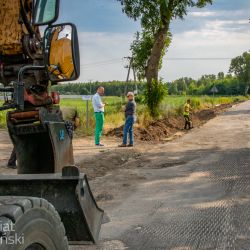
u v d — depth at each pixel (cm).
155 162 1268
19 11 347
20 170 352
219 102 7950
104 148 1557
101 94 1644
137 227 633
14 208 221
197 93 16350
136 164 1235
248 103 8481
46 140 347
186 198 815
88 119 2089
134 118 1645
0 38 351
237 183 949
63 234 263
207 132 2322
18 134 345
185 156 1388
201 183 955
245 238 583
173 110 3319
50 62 322
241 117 3738
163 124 2441
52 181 301
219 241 571
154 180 993
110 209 737
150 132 2036
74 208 301
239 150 1517
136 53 3256
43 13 315
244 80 15525
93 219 322
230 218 677
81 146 1608
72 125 371
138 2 3039
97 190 884
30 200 234
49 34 320
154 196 833
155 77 3016
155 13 3047
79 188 302
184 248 545
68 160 364
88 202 316
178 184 947
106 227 632
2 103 335
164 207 749
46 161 348
